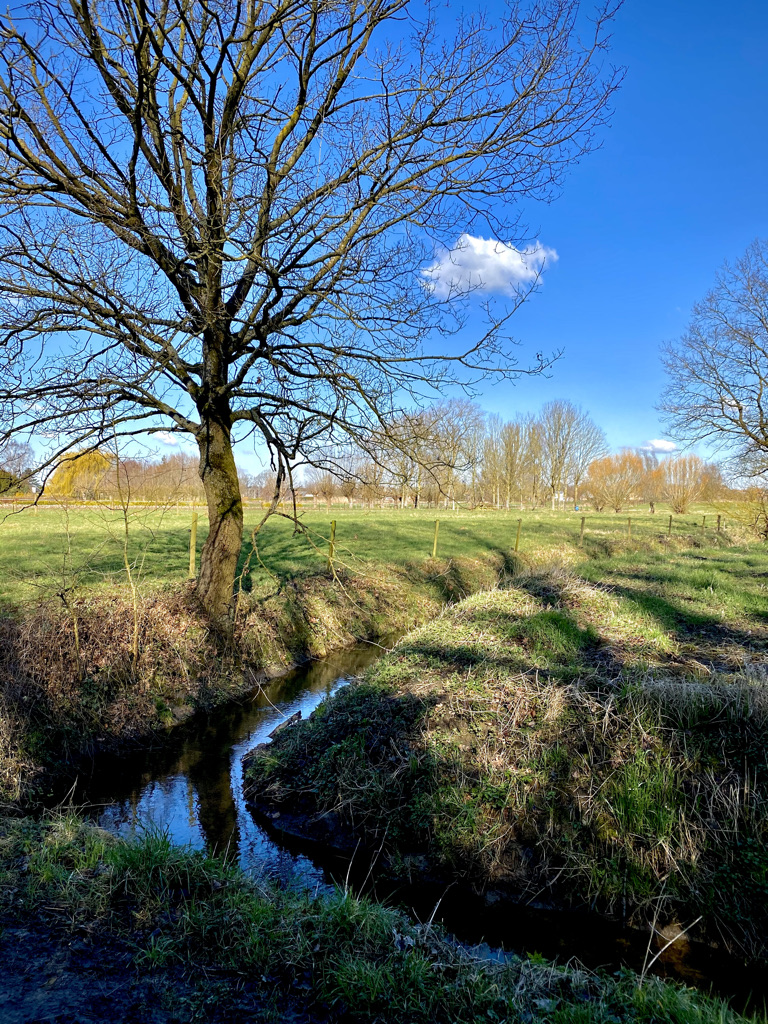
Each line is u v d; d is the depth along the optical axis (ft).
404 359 28.86
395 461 30.45
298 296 28.17
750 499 91.86
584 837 18.51
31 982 11.85
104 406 27.66
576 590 34.86
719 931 16.14
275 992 11.78
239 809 23.07
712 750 19.19
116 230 26.30
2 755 23.31
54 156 24.70
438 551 74.59
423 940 13.84
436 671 26.14
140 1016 11.03
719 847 17.15
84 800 23.56
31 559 49.16
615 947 16.17
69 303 26.43
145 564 49.06
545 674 24.44
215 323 29.17
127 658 31.07
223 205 25.71
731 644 27.86
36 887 15.01
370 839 20.33
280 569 53.52
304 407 31.01
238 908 14.39
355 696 25.88
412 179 26.91
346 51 25.36
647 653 26.43
